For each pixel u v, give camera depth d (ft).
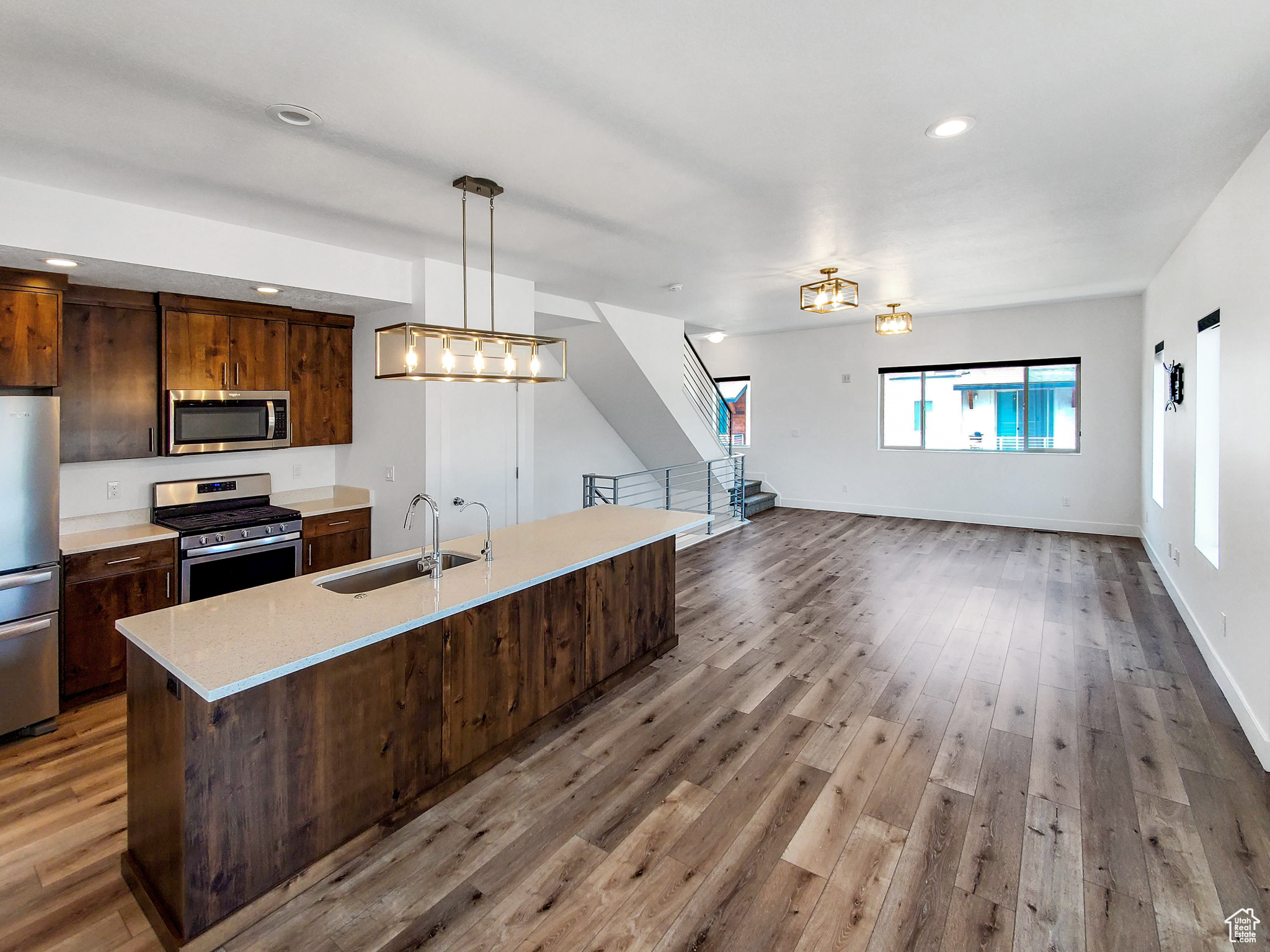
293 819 6.73
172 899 6.15
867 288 19.20
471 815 8.03
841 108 7.56
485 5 5.49
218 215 11.02
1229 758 9.08
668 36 6.02
